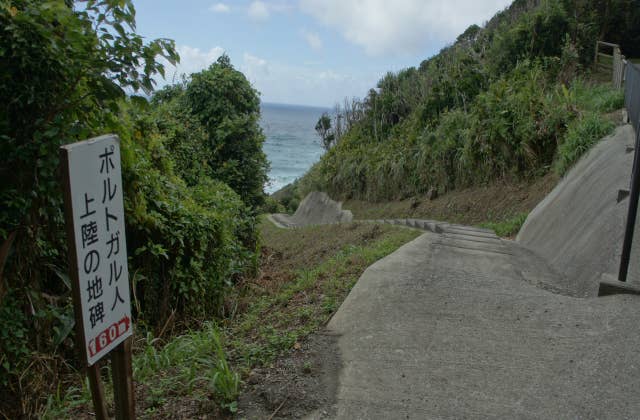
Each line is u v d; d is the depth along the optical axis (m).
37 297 3.85
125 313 2.47
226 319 5.77
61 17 3.30
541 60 14.91
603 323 4.03
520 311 4.40
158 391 3.35
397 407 3.12
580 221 6.95
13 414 3.61
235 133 10.57
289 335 4.11
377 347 3.85
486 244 7.63
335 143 25.05
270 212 26.19
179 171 8.28
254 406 3.16
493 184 11.98
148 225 5.06
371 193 17.38
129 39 3.61
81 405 3.64
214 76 10.52
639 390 3.19
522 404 3.13
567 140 9.66
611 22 18.28
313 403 3.17
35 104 3.47
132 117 5.77
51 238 4.04
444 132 13.99
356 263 6.34
